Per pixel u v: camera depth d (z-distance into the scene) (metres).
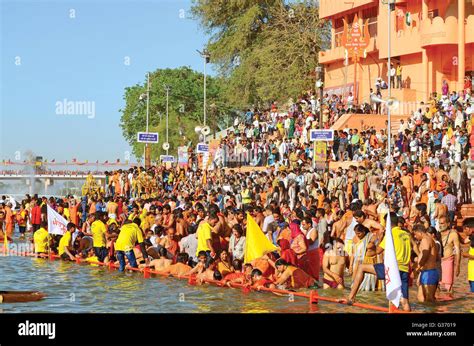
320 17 59.16
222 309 18.34
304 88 60.66
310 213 24.14
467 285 21.84
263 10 66.12
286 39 62.84
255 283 20.97
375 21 53.88
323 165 35.44
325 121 44.97
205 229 23.23
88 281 23.22
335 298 19.52
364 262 18.69
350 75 56.59
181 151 60.06
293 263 21.23
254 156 47.22
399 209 28.12
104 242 27.50
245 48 65.75
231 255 23.09
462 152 33.16
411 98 48.28
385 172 32.34
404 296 17.50
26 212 40.03
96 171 72.44
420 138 36.00
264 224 25.11
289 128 46.19
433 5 48.28
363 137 40.16
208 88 92.62
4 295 19.61
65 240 28.89
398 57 51.75
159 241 25.69
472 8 46.84
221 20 68.00
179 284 22.36
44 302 19.58
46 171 73.25
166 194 44.53
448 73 48.38
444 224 20.14
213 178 44.47
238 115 87.44
